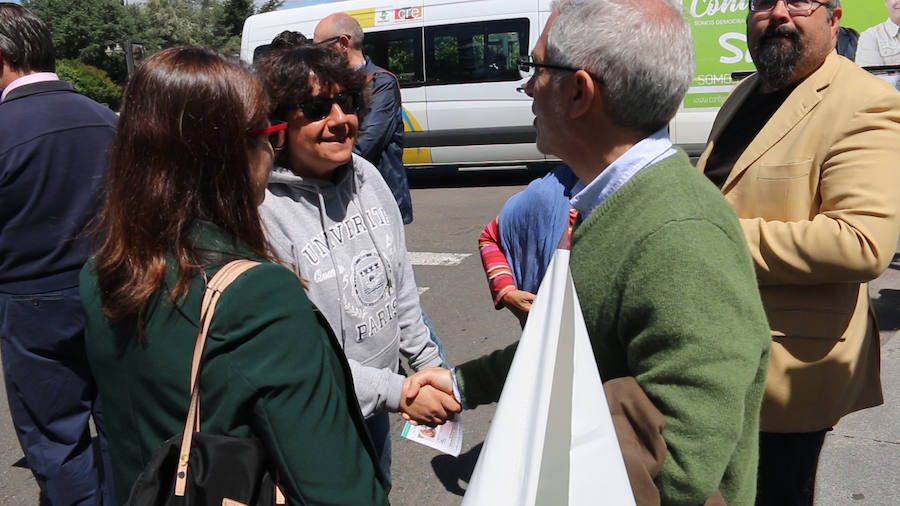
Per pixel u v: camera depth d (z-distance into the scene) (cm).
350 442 130
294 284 128
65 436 269
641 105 132
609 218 132
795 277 187
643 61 130
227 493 118
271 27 1118
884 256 179
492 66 1028
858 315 201
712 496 132
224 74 129
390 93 363
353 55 374
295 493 122
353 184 215
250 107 131
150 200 125
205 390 121
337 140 199
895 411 368
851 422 362
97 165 252
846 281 184
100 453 290
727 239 126
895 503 300
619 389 124
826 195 189
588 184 146
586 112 137
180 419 124
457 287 622
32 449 270
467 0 1027
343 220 209
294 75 191
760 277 191
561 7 140
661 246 124
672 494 121
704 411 119
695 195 129
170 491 121
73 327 260
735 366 120
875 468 324
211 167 128
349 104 202
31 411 266
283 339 122
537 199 218
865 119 186
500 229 234
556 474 97
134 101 127
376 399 190
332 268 203
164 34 5066
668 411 121
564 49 136
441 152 1077
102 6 4506
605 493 104
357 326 209
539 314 113
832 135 190
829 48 201
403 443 373
